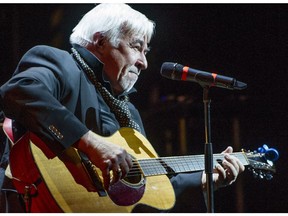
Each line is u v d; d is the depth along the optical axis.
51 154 3.32
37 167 3.27
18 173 3.34
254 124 6.88
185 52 6.78
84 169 3.39
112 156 3.28
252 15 6.80
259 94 6.91
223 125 6.86
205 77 3.78
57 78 3.47
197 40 6.79
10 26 6.02
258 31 6.86
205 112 3.79
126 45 3.85
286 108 6.89
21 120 3.27
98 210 3.39
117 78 3.85
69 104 3.54
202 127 6.77
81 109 3.60
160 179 3.86
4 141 4.21
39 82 3.31
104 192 3.42
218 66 6.86
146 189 3.73
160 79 6.74
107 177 3.28
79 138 3.29
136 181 3.72
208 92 3.80
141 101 6.76
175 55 6.76
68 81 3.53
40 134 3.24
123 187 3.57
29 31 6.08
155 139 6.72
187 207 5.20
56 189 3.29
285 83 6.94
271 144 6.85
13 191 3.49
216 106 6.89
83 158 3.41
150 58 6.71
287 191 6.75
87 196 3.36
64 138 3.26
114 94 3.92
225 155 4.19
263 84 6.95
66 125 3.27
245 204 6.75
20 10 6.03
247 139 6.84
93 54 3.80
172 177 4.16
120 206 3.51
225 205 6.76
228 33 6.84
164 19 6.68
